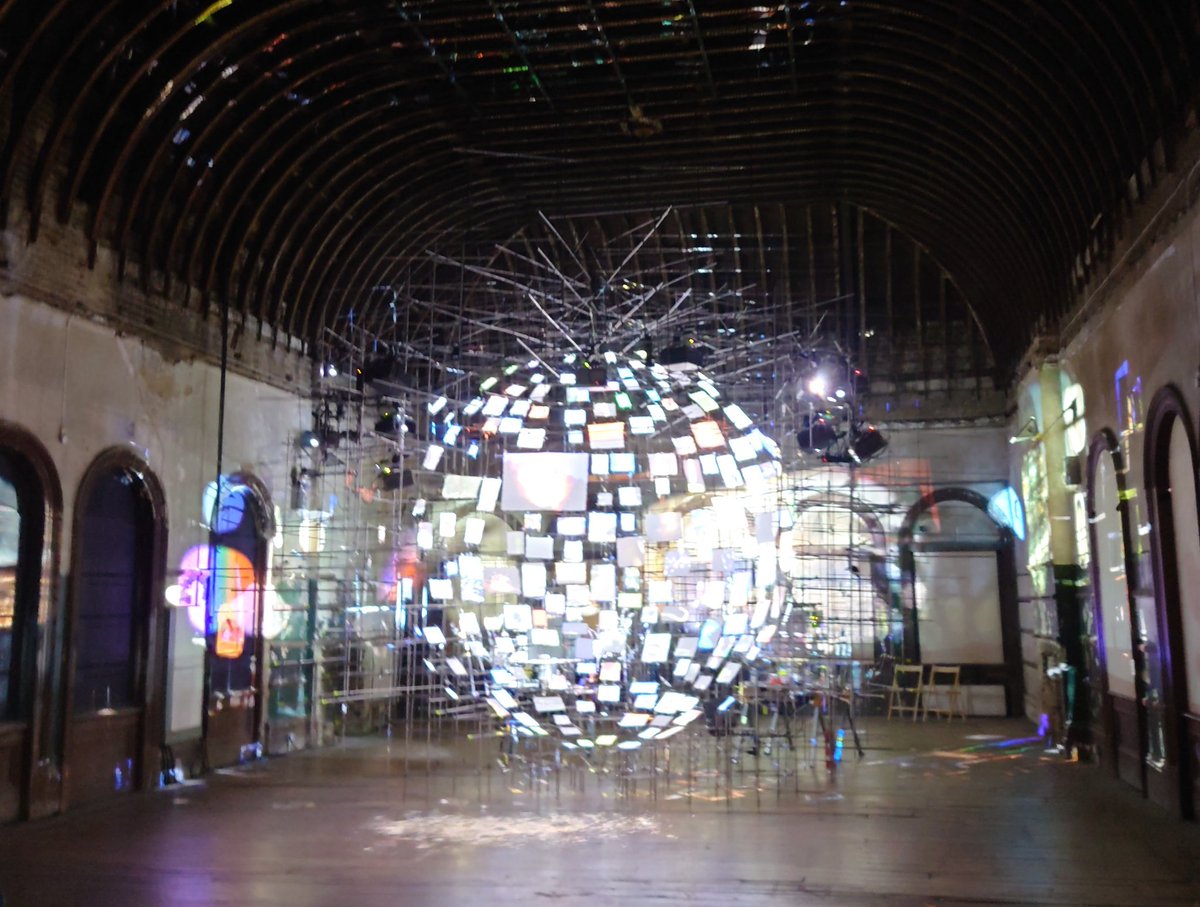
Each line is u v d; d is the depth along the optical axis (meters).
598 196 12.47
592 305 12.54
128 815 8.55
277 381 11.93
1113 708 10.20
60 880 6.64
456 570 12.46
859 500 13.80
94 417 8.95
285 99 9.76
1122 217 8.79
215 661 10.88
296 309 12.22
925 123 10.59
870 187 12.29
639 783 9.91
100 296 9.06
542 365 11.63
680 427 13.70
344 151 10.75
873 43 9.30
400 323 14.18
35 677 8.23
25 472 8.30
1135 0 6.94
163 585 9.90
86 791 8.88
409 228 12.62
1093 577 10.49
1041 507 12.74
